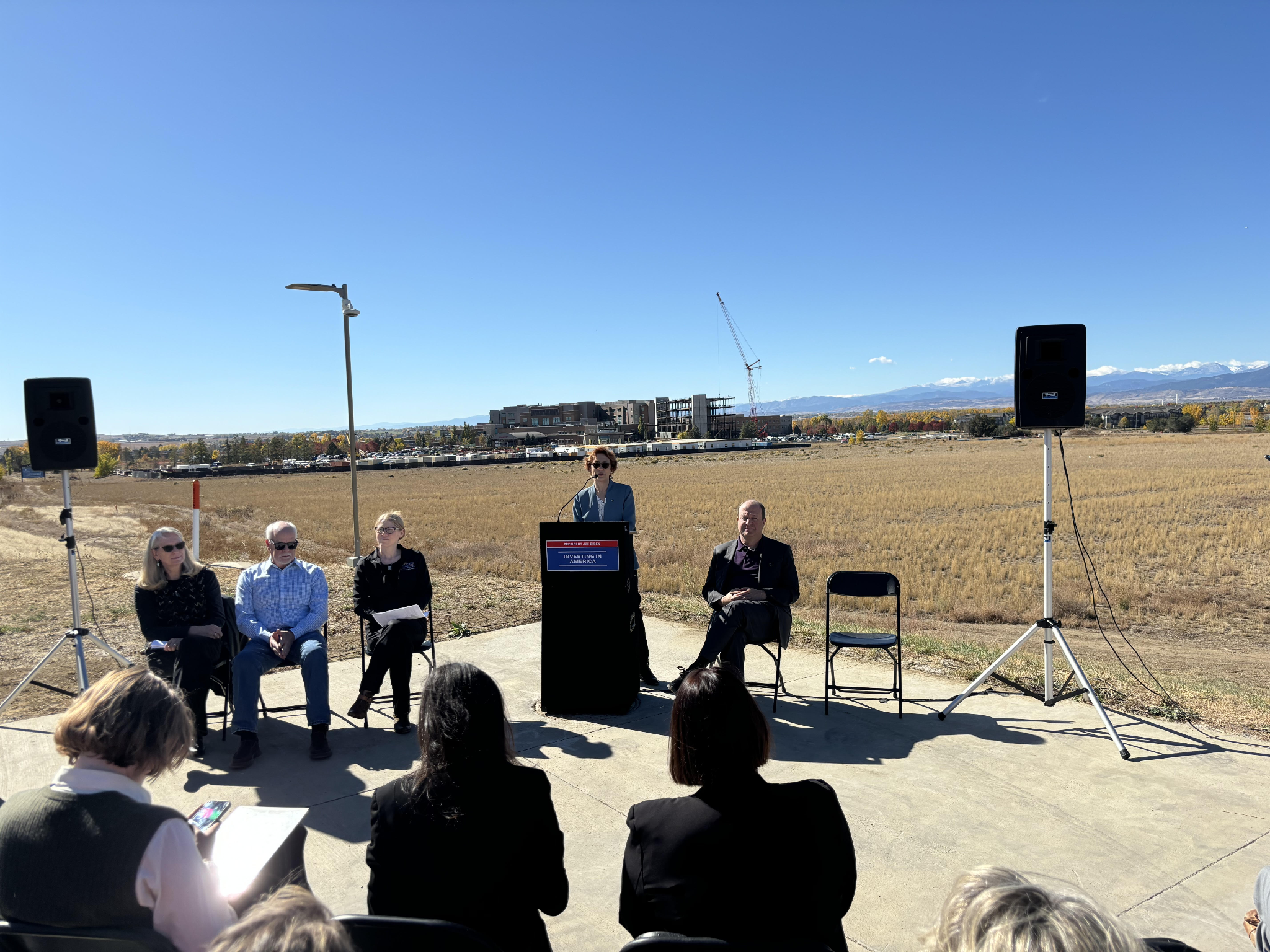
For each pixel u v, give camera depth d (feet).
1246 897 10.24
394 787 6.88
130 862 5.58
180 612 16.29
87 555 60.59
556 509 110.83
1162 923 9.72
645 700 19.38
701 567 52.31
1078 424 17.04
